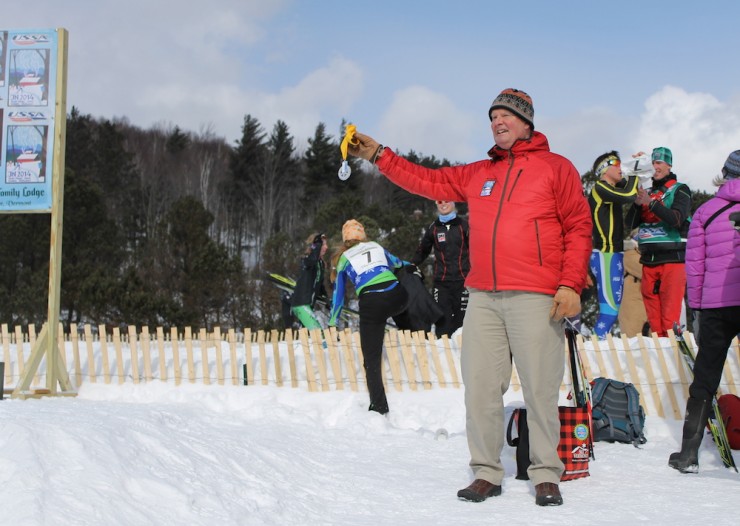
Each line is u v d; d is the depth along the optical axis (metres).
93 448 3.52
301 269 9.43
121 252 29.80
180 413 5.97
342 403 6.87
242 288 25.88
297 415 6.57
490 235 4.20
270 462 4.52
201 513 3.41
